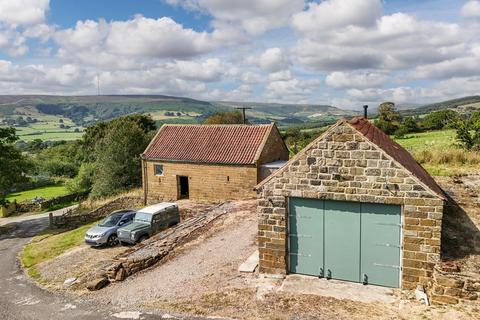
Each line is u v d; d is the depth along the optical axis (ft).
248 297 41.47
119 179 147.95
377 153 40.29
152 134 184.24
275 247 45.68
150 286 49.37
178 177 112.57
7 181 121.08
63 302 48.65
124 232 76.69
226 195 104.68
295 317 36.73
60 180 242.17
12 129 122.72
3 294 55.72
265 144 105.09
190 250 60.95
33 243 95.81
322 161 42.63
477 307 35.45
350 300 39.11
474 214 57.67
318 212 43.88
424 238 39.14
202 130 118.93
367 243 42.04
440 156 101.55
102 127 232.94
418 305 36.94
